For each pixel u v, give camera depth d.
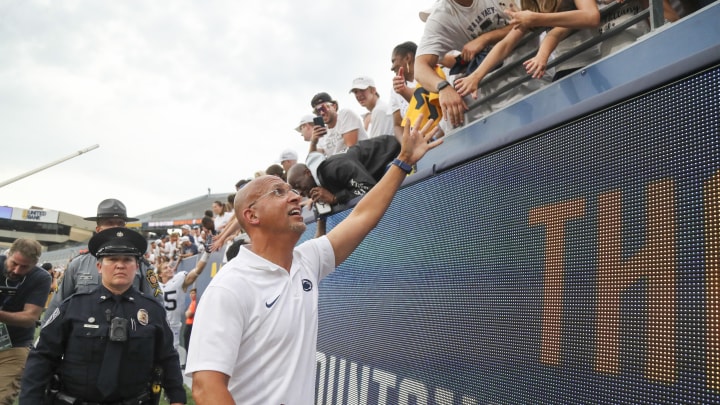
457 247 2.55
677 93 1.56
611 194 1.75
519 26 2.76
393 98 5.09
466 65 3.70
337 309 3.79
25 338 5.23
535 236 2.05
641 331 1.59
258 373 1.98
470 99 3.49
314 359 2.15
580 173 1.88
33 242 5.10
